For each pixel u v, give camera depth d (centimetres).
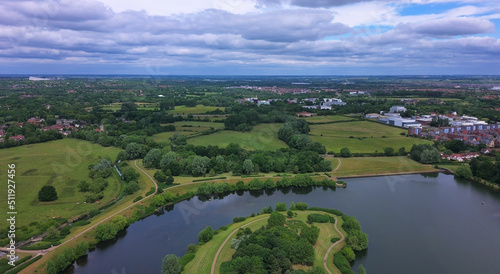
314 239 10688
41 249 10275
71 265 10175
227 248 10431
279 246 9650
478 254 10931
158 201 14350
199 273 9162
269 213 13400
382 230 12475
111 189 15788
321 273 8512
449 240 11831
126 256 10719
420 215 13912
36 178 16388
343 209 14450
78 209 13462
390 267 10075
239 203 15188
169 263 8988
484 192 16738
